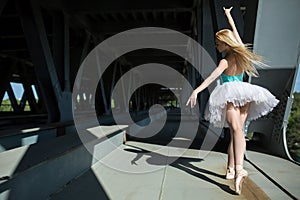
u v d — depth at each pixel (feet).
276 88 17.34
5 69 64.18
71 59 44.27
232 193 10.71
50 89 29.22
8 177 7.79
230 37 11.42
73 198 10.29
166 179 12.66
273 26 15.31
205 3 29.50
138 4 37.27
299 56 15.74
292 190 10.62
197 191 10.99
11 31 44.93
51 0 31.17
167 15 47.50
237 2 19.74
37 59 27.61
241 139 10.89
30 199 8.98
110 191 11.09
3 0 21.25
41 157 10.39
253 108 12.01
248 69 11.78
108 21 48.37
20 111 85.81
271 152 18.38
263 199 9.98
